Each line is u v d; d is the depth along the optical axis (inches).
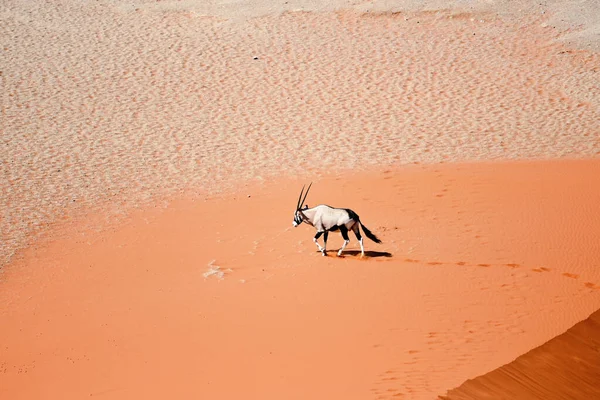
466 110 2471.7
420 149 2158.0
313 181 1915.6
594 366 925.8
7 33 3078.2
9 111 2450.8
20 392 957.8
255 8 3383.4
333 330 1050.7
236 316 1124.5
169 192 1881.2
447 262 1311.5
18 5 3383.4
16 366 1035.3
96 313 1201.4
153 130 2338.8
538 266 1283.2
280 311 1130.0
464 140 2223.2
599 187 1747.0
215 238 1541.6
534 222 1521.9
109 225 1670.8
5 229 1657.2
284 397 870.4
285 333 1051.9
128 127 2357.3
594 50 2908.5
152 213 1738.4
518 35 3083.2
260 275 1298.0
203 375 951.0
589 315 1055.0
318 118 2428.6
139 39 3073.3
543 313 1085.1
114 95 2603.3
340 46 3014.3
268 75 2778.1
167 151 2178.9
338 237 1496.1
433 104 2527.1
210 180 1959.9
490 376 888.3
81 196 1859.0
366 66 2842.0
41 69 2783.0
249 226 1606.8
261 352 998.4
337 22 3238.2
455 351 967.0
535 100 2534.5
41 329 1161.4
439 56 2913.4
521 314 1083.3
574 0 3425.2
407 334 1025.5
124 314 1182.9
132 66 2834.6
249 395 884.6
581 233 1445.6
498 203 1662.2
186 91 2647.6
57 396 938.7
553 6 3361.2
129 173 2017.7
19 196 1856.5
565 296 1147.3
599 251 1349.7
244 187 1899.6
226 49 2992.1
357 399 848.3
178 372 965.8
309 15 3307.1
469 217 1574.8
